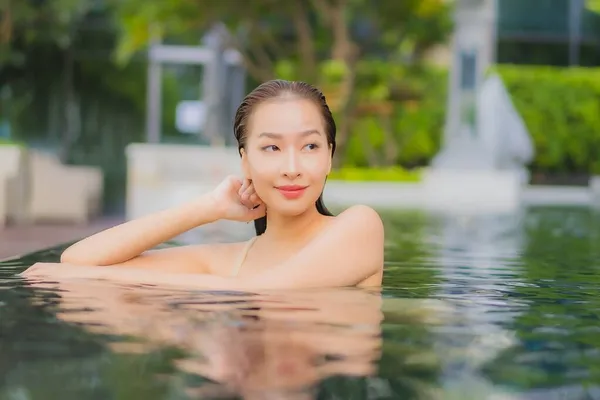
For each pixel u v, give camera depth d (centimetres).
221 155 1235
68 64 1861
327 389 116
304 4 1530
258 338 150
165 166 1219
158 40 1789
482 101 1326
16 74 1838
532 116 1830
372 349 143
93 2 1828
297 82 238
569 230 662
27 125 1853
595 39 1889
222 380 120
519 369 130
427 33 1549
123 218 1084
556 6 1873
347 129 1539
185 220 260
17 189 943
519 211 1023
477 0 1324
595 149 1845
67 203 986
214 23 1548
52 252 336
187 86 1856
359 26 1781
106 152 1861
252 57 1814
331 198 1249
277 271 229
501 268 327
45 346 142
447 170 1303
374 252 239
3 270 267
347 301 203
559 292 240
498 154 1327
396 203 1198
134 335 152
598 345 152
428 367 130
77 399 110
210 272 256
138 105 1867
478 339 155
